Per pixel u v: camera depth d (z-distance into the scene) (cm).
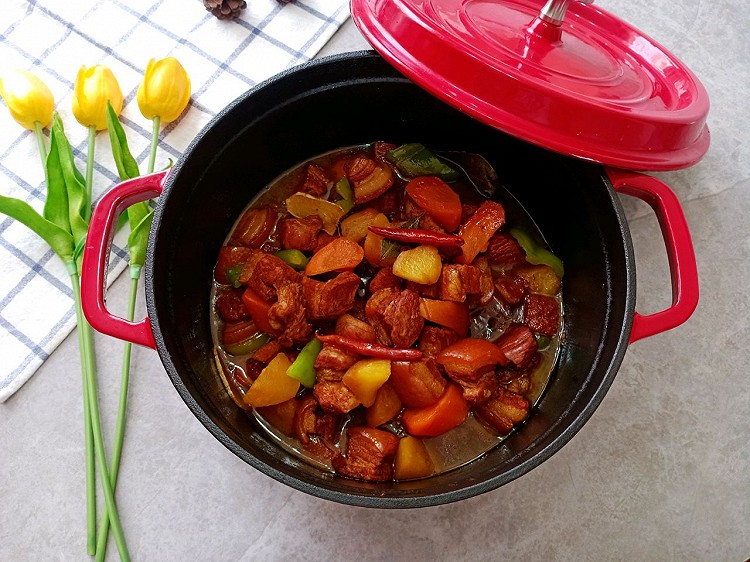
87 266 36
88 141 49
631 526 44
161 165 50
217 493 44
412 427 41
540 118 35
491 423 42
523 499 45
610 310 39
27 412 45
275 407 42
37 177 49
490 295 45
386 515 44
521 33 38
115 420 45
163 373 46
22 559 43
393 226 45
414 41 36
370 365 40
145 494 44
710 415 46
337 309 42
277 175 49
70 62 52
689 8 55
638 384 47
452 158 49
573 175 42
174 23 52
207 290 45
